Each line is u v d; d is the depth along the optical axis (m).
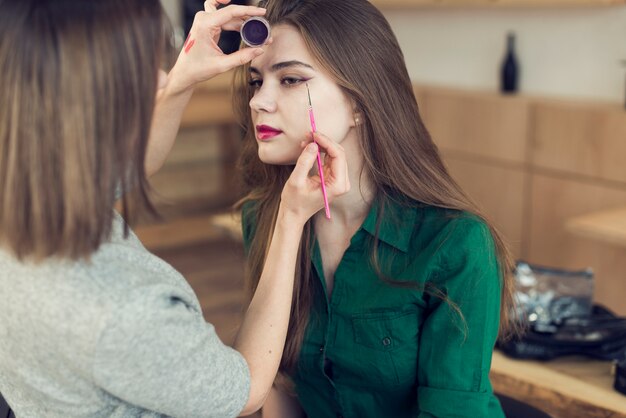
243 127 1.59
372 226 1.43
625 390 1.77
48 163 0.95
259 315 1.22
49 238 0.96
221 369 1.07
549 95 4.06
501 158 4.08
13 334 1.03
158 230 5.22
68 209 0.95
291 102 1.35
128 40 0.97
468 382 1.34
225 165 5.94
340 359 1.46
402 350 1.41
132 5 0.97
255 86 1.43
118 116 0.97
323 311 1.48
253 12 1.32
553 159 3.83
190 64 1.34
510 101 3.99
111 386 0.99
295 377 1.55
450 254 1.35
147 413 1.08
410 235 1.42
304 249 1.47
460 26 4.47
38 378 1.05
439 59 4.64
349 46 1.34
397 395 1.46
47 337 0.99
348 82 1.34
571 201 3.78
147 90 1.00
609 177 3.61
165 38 1.02
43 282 0.99
